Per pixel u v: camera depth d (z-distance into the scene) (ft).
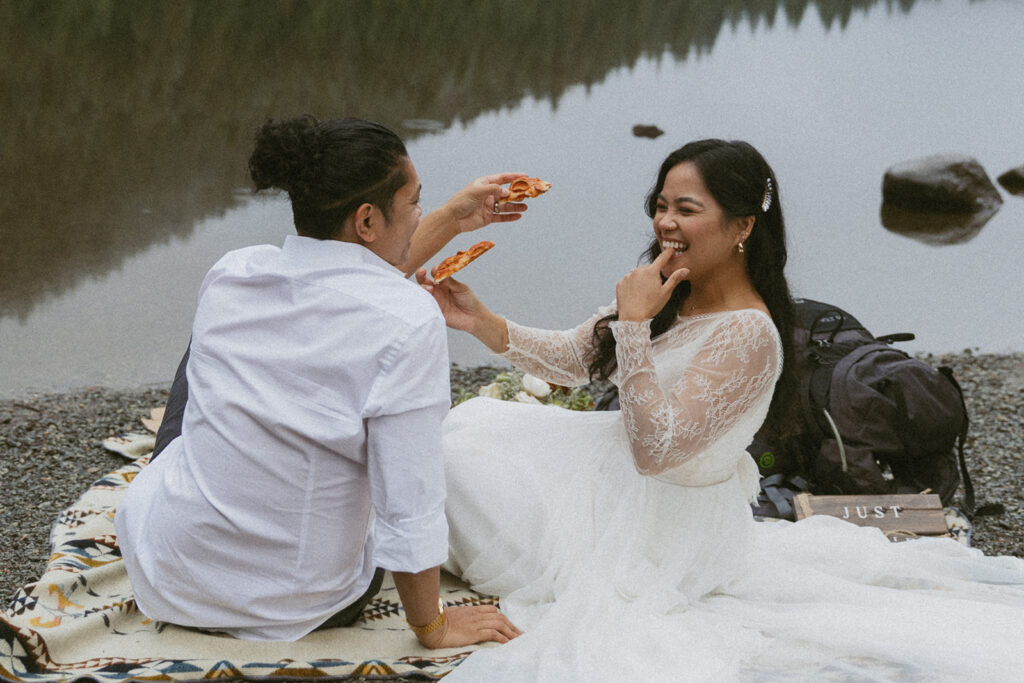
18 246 23.11
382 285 7.60
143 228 24.77
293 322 7.61
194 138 32.27
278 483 7.85
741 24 71.46
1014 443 15.99
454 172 30.55
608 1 72.84
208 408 7.87
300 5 55.47
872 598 9.55
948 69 59.41
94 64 39.88
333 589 8.48
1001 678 8.07
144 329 19.65
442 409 7.70
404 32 53.26
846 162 38.04
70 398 16.35
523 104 41.68
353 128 7.58
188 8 51.11
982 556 10.69
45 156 29.43
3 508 12.49
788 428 10.05
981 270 27.37
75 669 8.21
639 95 45.62
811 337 13.42
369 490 8.18
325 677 8.30
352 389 7.54
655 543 9.42
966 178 33.47
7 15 45.47
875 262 27.71
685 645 8.48
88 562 9.91
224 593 8.20
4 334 18.98
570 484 9.72
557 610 8.80
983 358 20.58
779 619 9.07
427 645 8.71
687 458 8.79
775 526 10.84
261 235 24.76
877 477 12.31
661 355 9.26
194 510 7.97
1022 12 84.12
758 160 8.86
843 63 59.11
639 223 27.81
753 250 9.17
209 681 8.16
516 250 25.50
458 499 9.82
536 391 14.26
